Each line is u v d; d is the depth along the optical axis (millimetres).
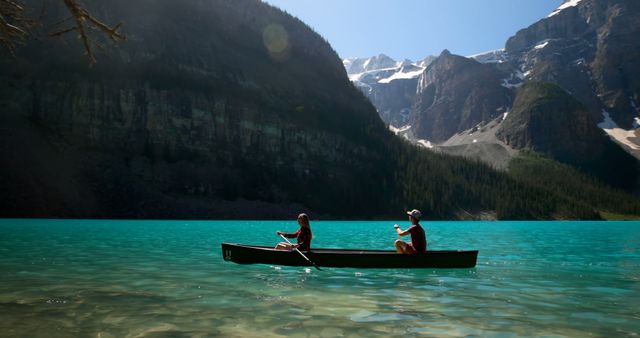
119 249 20641
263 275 12859
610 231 52938
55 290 10031
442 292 10391
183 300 9109
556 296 9992
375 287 11023
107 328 6832
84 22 9344
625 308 8734
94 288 10367
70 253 18219
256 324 7168
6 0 8984
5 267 13664
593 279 12609
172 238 29812
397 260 14359
